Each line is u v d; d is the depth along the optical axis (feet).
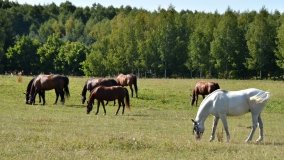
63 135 60.54
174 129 78.79
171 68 352.08
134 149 52.13
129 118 93.71
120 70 356.59
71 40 583.58
